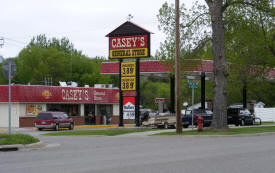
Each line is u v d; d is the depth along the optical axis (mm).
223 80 29812
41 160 13789
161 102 51031
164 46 33688
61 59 82188
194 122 38219
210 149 16656
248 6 32656
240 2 31047
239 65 38219
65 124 40812
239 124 40469
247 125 40531
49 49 82688
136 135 27562
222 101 29703
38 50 82062
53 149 18484
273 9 32312
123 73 35469
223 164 12023
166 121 35781
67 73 84938
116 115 56500
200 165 11852
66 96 48781
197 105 68625
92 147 19219
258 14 33344
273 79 50312
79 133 30516
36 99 45438
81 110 51750
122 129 33375
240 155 14266
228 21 32906
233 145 18484
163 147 18156
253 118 41344
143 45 34844
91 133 30047
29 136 20750
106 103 54375
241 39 35219
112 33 35969
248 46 35969
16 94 43781
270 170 10891
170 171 10781
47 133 32656
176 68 27516
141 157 14133
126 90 35219
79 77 88250
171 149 17031
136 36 35125
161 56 34344
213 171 10742
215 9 29609
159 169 11148
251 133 27031
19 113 44344
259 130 29516
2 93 45219
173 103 42125
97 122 53938
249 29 34875
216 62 29812
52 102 47125
